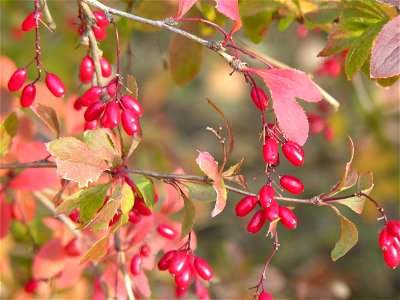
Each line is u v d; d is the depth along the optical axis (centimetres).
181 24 55
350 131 99
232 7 44
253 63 87
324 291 89
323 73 64
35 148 52
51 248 54
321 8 52
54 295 65
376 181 90
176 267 45
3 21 81
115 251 52
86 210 44
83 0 45
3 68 55
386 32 43
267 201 43
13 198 55
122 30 57
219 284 86
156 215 52
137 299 53
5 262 65
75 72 79
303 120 42
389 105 90
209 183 44
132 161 81
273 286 88
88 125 47
